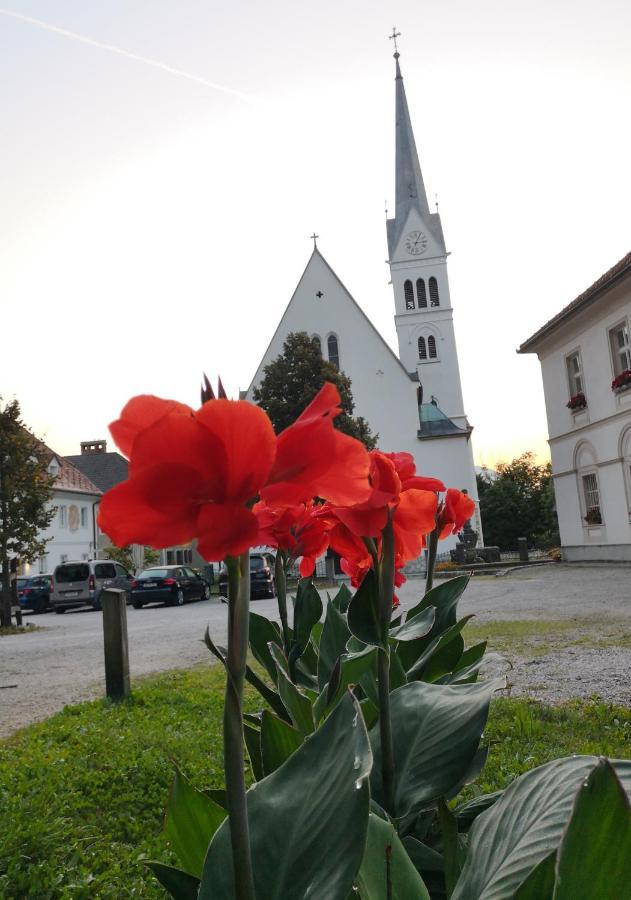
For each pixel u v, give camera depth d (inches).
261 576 760.3
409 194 1823.3
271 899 35.7
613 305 756.0
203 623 570.6
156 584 851.4
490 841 46.7
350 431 1128.2
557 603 478.3
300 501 29.7
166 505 28.1
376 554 52.8
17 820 125.6
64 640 499.2
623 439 759.1
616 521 783.7
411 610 81.5
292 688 60.0
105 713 223.9
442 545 1302.9
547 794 47.4
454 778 56.7
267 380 1175.0
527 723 175.3
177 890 49.9
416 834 67.9
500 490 2082.9
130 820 135.3
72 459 1879.9
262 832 38.5
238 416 27.7
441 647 79.3
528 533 2064.5
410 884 44.1
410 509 54.7
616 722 179.0
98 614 807.7
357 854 35.5
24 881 107.8
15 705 264.4
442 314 1769.2
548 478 2226.9
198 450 27.8
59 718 221.1
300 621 70.9
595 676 241.3
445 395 1745.8
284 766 41.3
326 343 1469.0
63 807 137.0
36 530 682.2
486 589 658.8
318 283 1487.5
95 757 171.2
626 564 765.9
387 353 1461.6
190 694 250.1
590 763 49.0
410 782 57.2
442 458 1432.1
